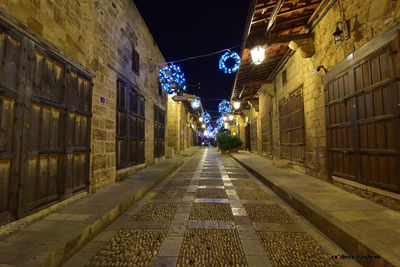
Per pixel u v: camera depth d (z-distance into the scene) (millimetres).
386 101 3352
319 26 5383
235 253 2475
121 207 3820
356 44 4023
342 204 3531
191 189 5605
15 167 2762
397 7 3107
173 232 3031
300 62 6777
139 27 7797
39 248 2227
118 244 2703
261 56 5570
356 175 4094
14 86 2785
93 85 4730
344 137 4484
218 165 10781
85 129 4422
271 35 6281
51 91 3469
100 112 4988
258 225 3266
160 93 11039
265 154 12500
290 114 7891
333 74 4777
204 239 2818
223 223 3344
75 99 4086
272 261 2314
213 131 40594
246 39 5785
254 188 5676
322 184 5082
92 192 4551
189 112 22656
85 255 2455
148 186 5449
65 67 3793
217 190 5469
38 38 3164
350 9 4145
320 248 2582
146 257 2400
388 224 2709
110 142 5426
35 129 3125
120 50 6168
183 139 18688
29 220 2934
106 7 5379
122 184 5383
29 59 3018
